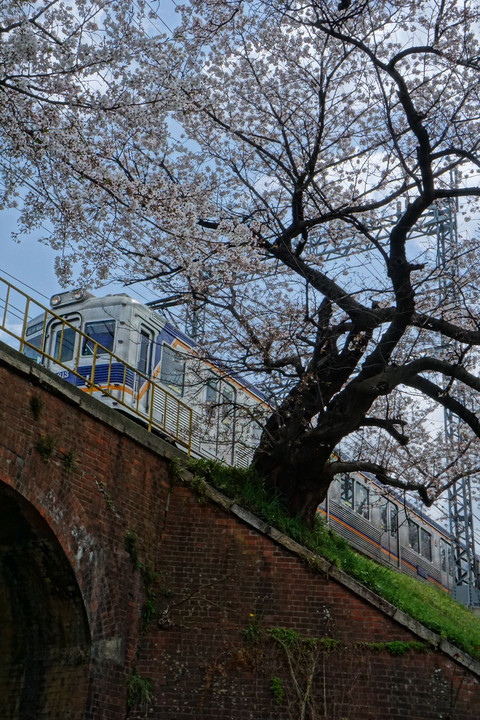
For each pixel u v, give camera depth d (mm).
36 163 11750
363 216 17453
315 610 12969
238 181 16891
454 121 15453
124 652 12367
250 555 13398
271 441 15883
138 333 18641
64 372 18562
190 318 17266
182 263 13672
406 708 12406
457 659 12867
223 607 12992
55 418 11930
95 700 11656
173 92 12156
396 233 14031
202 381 16594
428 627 13391
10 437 11117
